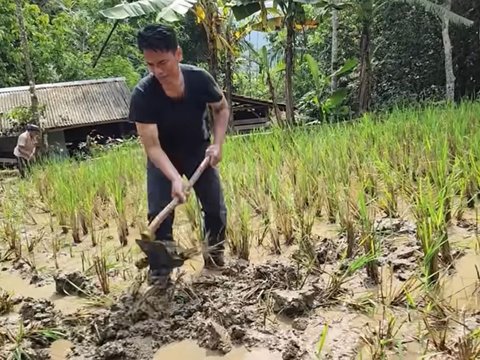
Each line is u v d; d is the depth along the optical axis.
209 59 12.74
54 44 22.42
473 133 5.78
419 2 11.90
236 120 17.44
